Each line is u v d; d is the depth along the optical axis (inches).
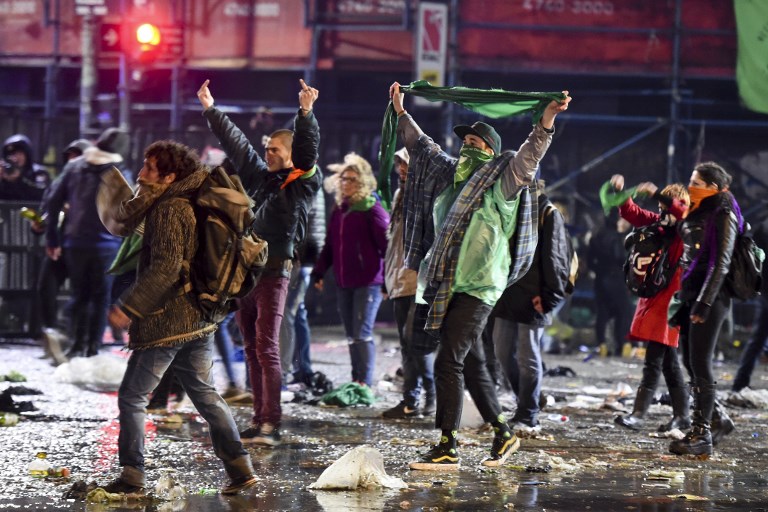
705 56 1539.1
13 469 560.7
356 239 871.1
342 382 995.9
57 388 903.7
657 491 543.2
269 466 586.6
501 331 749.3
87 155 1079.6
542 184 708.0
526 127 1606.8
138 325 490.6
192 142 1589.6
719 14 1530.5
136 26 1578.5
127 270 799.7
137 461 500.7
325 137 1596.9
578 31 1534.2
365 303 877.2
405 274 775.1
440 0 1519.4
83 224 1061.8
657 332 744.3
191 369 508.7
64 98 1801.2
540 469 592.4
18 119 1628.9
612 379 1115.9
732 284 658.8
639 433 749.3
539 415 827.4
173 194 487.2
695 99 1659.7
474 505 497.7
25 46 1672.0
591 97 1679.4
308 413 810.8
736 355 1418.6
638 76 1556.3
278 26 1596.9
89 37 1594.5
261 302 656.4
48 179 1427.2
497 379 884.0
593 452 663.8
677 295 679.1
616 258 1414.9
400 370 1006.4
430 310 578.2
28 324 1325.0
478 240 576.1
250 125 1617.9
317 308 1637.6
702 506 510.6
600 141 1622.8
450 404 586.6
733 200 671.8
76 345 1075.3
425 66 1517.0
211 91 1752.0
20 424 709.9
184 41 1610.5
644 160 1612.9
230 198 488.1
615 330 1435.8
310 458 613.9
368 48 1582.2
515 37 1534.2
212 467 576.4
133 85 1598.2
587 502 512.1
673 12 1530.5
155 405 778.2
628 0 1537.9
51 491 509.4
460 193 583.8
